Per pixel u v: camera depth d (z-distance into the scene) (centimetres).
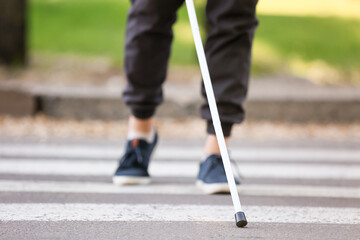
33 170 436
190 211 307
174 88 801
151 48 349
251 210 313
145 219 288
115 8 1323
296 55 1091
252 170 463
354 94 793
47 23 1205
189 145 609
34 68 916
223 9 333
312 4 1466
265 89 820
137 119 370
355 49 1156
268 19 1295
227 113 338
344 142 656
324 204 334
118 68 957
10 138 612
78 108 741
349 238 263
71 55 1030
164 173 438
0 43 909
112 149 566
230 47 336
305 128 732
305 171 465
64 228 268
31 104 739
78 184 378
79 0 1359
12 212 297
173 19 350
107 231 265
